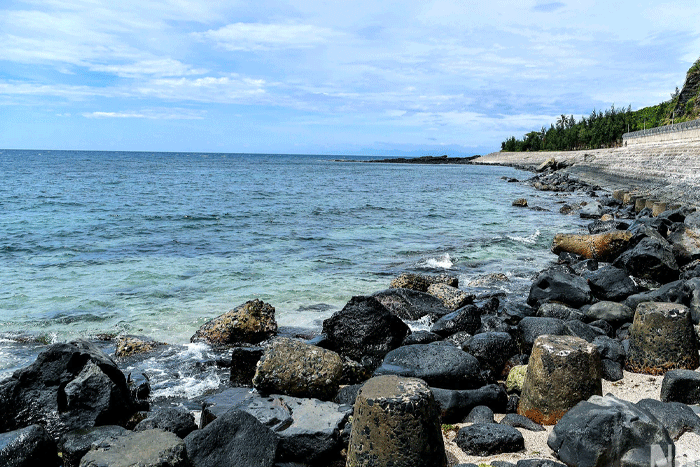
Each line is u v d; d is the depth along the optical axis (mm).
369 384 4758
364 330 8320
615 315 9641
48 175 60156
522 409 6227
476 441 5340
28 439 5137
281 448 5305
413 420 4363
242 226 23203
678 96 90062
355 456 4512
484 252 17562
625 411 4945
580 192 43844
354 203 34156
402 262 15961
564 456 5020
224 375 7852
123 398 6293
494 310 10586
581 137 111812
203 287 12742
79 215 25688
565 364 5832
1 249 17062
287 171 84312
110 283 12969
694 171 29641
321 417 5652
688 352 7219
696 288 9773
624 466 4727
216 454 4902
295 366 6527
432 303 10648
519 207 32219
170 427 5672
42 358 6301
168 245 18344
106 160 127375
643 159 43656
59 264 15016
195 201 33875
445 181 61406
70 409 5961
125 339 8836
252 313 9352
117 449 4328
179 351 8742
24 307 10992
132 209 28641
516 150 146625
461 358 6770
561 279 11039
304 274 14234
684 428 5293
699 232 14930
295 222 24750
